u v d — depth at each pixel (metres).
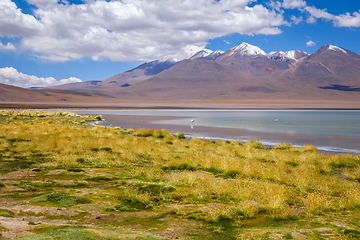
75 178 12.48
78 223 7.26
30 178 12.13
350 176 14.99
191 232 7.06
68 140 23.44
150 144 23.97
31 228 6.36
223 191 10.84
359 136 35.28
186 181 12.50
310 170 15.65
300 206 9.78
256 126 49.88
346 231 7.26
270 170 14.72
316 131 41.16
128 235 6.08
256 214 8.77
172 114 99.44
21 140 24.05
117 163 16.23
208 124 54.44
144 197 9.84
